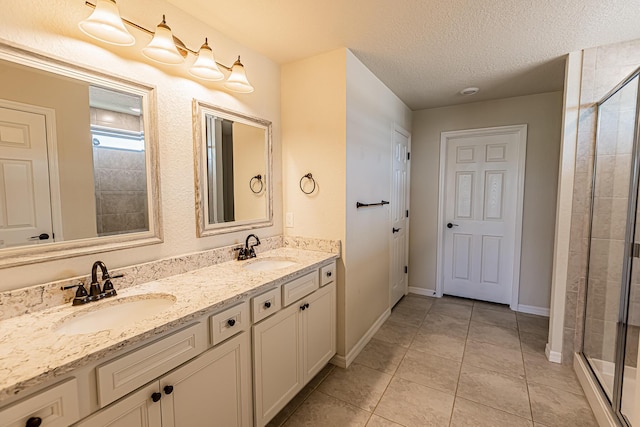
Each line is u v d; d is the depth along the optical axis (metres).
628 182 1.71
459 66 2.37
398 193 3.32
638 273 1.56
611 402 1.61
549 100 2.98
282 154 2.40
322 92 2.18
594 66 2.05
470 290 3.56
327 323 2.09
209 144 1.82
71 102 1.24
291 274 1.68
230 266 1.82
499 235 3.35
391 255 3.13
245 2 1.57
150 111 1.51
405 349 2.46
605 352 1.83
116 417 0.93
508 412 1.75
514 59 2.24
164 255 1.61
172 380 1.09
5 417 0.71
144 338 0.97
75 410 0.84
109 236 1.38
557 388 1.96
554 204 3.01
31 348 0.87
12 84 1.09
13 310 1.09
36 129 1.16
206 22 1.76
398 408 1.78
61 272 1.23
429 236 3.68
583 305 2.16
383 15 1.68
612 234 1.87
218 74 1.63
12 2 1.09
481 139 3.37
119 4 1.38
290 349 1.71
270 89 2.27
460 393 1.92
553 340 2.27
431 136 3.59
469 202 3.48
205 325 1.21
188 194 1.72
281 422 1.68
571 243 2.19
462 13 1.65
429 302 3.50
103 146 1.35
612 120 1.92
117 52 1.39
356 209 2.32
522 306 3.21
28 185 1.14
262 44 2.02
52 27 1.19
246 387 1.43
